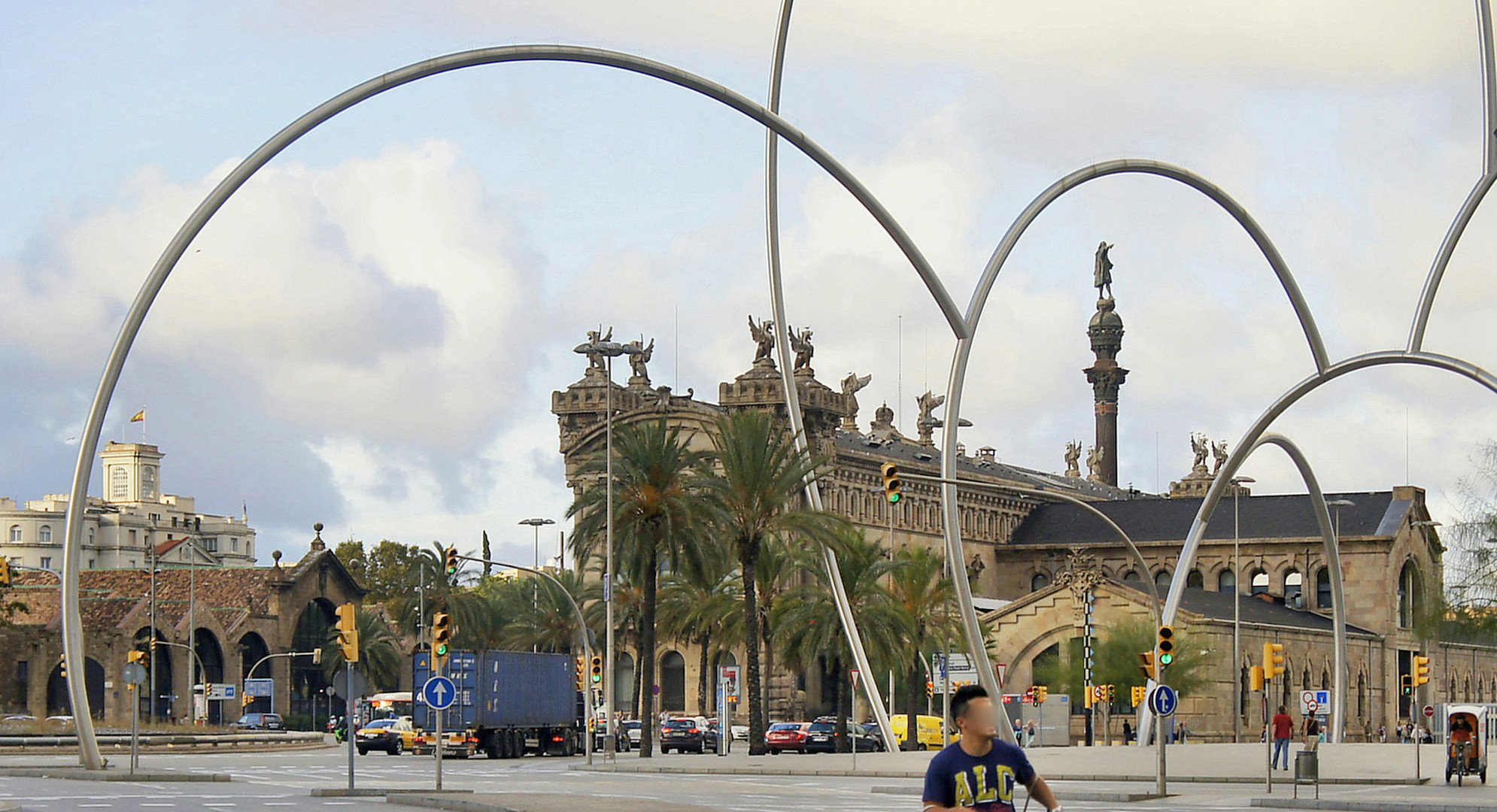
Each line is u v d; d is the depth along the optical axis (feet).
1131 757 218.59
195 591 458.50
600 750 309.42
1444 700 499.10
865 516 444.14
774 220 248.52
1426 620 272.92
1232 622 377.50
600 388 429.79
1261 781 182.80
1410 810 137.80
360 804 131.44
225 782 171.32
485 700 257.14
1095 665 369.71
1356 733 440.04
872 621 289.33
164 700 423.23
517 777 191.42
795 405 257.75
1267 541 492.54
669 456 258.98
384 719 285.64
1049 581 520.83
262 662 441.27
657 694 419.33
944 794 41.39
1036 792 41.96
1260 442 301.22
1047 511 544.21
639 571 261.24
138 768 191.11
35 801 131.75
